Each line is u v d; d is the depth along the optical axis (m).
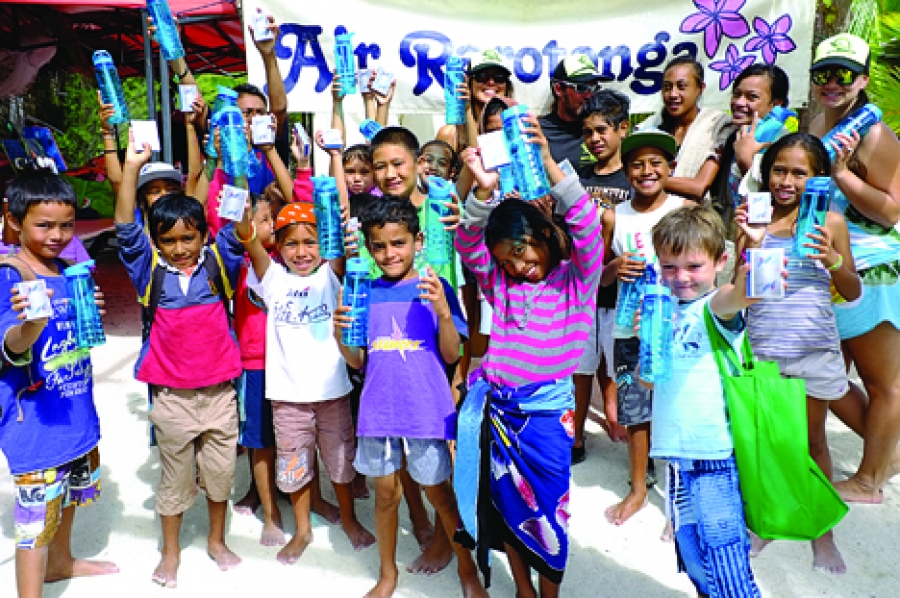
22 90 7.86
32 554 2.46
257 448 3.05
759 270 2.02
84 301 2.43
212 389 2.84
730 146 3.89
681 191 3.78
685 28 5.03
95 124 11.41
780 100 3.84
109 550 3.02
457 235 2.42
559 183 2.21
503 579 2.83
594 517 3.23
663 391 2.32
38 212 2.47
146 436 4.09
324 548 3.04
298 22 4.98
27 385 2.43
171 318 2.74
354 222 2.73
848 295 2.94
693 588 2.74
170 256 2.74
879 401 3.25
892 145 3.15
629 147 3.22
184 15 5.32
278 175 3.43
